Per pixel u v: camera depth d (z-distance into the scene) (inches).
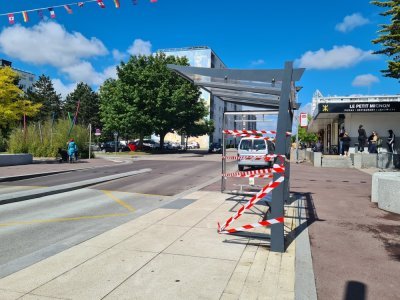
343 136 1026.7
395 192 343.0
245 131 346.3
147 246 233.0
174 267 196.1
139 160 1196.5
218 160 1191.6
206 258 210.7
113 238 251.6
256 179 609.6
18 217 335.9
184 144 3117.6
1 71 1123.9
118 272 189.0
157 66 1729.8
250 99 384.8
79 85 3139.8
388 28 707.4
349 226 291.6
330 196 443.2
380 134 1078.4
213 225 287.4
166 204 379.9
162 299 158.6
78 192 491.8
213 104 3617.1
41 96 3250.5
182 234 260.8
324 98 1072.2
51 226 301.9
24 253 231.5
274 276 184.5
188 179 630.5
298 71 244.1
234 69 260.1
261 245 236.7
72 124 1234.0
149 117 1684.3
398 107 990.4
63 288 169.3
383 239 255.0
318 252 226.4
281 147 227.9
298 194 459.2
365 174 727.7
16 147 1110.4
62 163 987.3
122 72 1721.2
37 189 478.3
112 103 1865.2
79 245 236.1
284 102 231.0
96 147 2258.9
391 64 708.7
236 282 176.9
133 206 393.7
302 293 165.0
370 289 172.4
